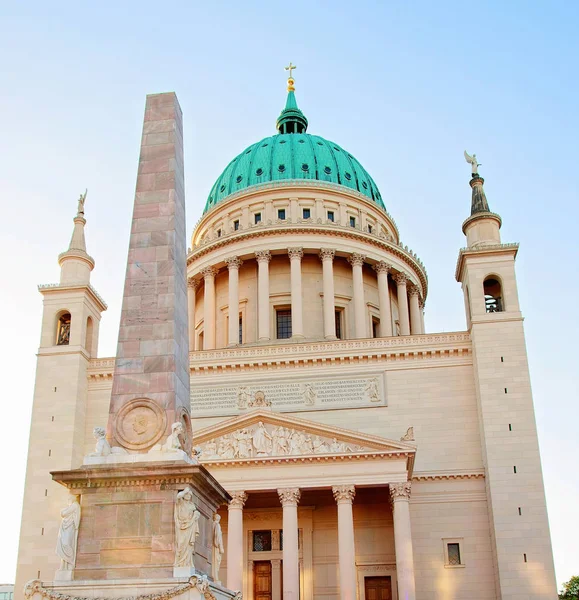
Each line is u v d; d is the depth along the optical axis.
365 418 65.62
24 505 64.31
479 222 70.88
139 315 26.08
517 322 65.38
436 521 61.12
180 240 28.14
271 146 100.06
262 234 86.81
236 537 55.00
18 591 61.25
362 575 59.78
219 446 57.12
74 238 75.44
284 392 67.38
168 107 29.44
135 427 24.50
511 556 58.00
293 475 55.78
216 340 87.50
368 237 88.12
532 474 60.31
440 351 66.81
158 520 22.70
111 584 21.61
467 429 64.38
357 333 83.94
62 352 69.38
